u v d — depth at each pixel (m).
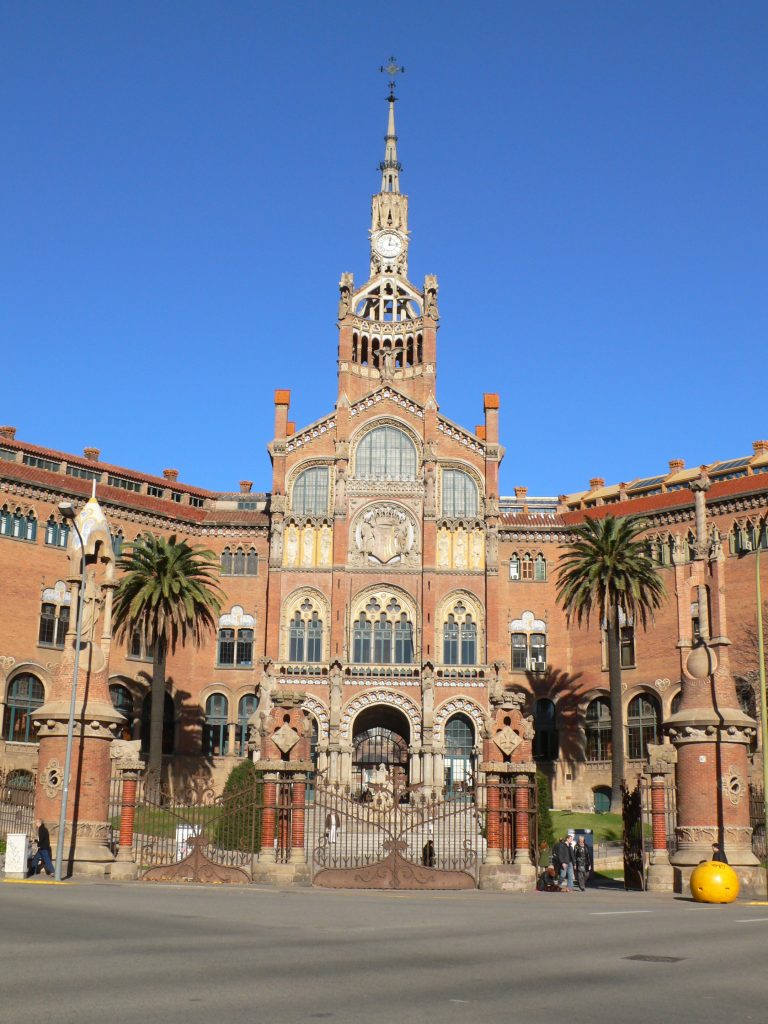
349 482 92.56
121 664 84.75
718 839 37.38
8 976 13.73
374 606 90.44
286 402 94.62
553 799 87.56
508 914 26.06
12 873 34.97
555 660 90.94
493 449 93.31
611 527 79.38
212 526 91.94
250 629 90.06
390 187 105.75
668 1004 13.04
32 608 80.12
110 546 41.53
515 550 93.06
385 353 97.75
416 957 16.83
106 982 13.48
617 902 32.19
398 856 37.38
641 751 85.19
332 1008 12.19
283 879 36.72
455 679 87.25
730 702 38.81
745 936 20.84
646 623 85.94
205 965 15.18
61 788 37.75
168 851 42.16
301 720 39.62
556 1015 12.13
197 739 87.62
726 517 83.62
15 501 80.69
